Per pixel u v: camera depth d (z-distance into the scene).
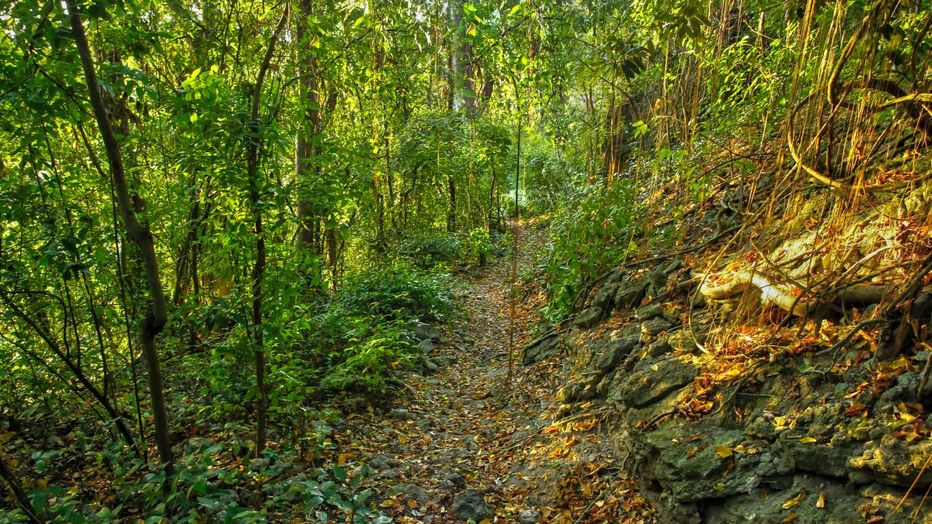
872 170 3.58
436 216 15.41
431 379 6.24
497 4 6.48
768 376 3.09
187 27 4.97
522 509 3.60
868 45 2.63
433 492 3.79
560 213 8.48
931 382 2.39
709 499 2.74
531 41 6.52
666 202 6.50
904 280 2.82
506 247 15.46
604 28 8.60
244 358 3.92
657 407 3.48
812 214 3.84
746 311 3.67
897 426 2.33
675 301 4.76
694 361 3.66
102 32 3.32
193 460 3.48
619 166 9.21
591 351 5.02
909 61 3.10
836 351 2.87
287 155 3.55
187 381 4.99
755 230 4.41
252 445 3.99
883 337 2.73
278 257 3.76
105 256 3.46
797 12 3.45
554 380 5.40
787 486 2.56
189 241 4.86
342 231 3.78
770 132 4.93
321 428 4.02
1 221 3.24
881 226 3.16
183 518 2.82
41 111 2.71
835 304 3.14
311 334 5.75
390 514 3.49
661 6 3.48
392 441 4.65
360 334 5.85
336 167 4.20
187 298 4.26
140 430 3.68
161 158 4.77
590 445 3.88
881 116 3.74
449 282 10.88
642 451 3.26
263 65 3.50
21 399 4.26
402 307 8.04
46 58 2.83
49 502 3.26
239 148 3.27
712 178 5.51
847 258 3.16
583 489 3.46
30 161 3.25
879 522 2.18
